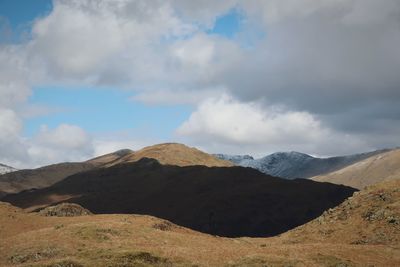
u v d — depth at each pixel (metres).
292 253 52.50
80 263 42.91
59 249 51.19
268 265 44.72
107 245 52.97
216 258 48.09
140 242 56.16
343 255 52.44
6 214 79.38
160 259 45.47
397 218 69.81
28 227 73.31
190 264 44.41
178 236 64.25
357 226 72.88
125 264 42.91
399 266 49.53
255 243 73.75
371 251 56.06
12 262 49.25
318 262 48.56
